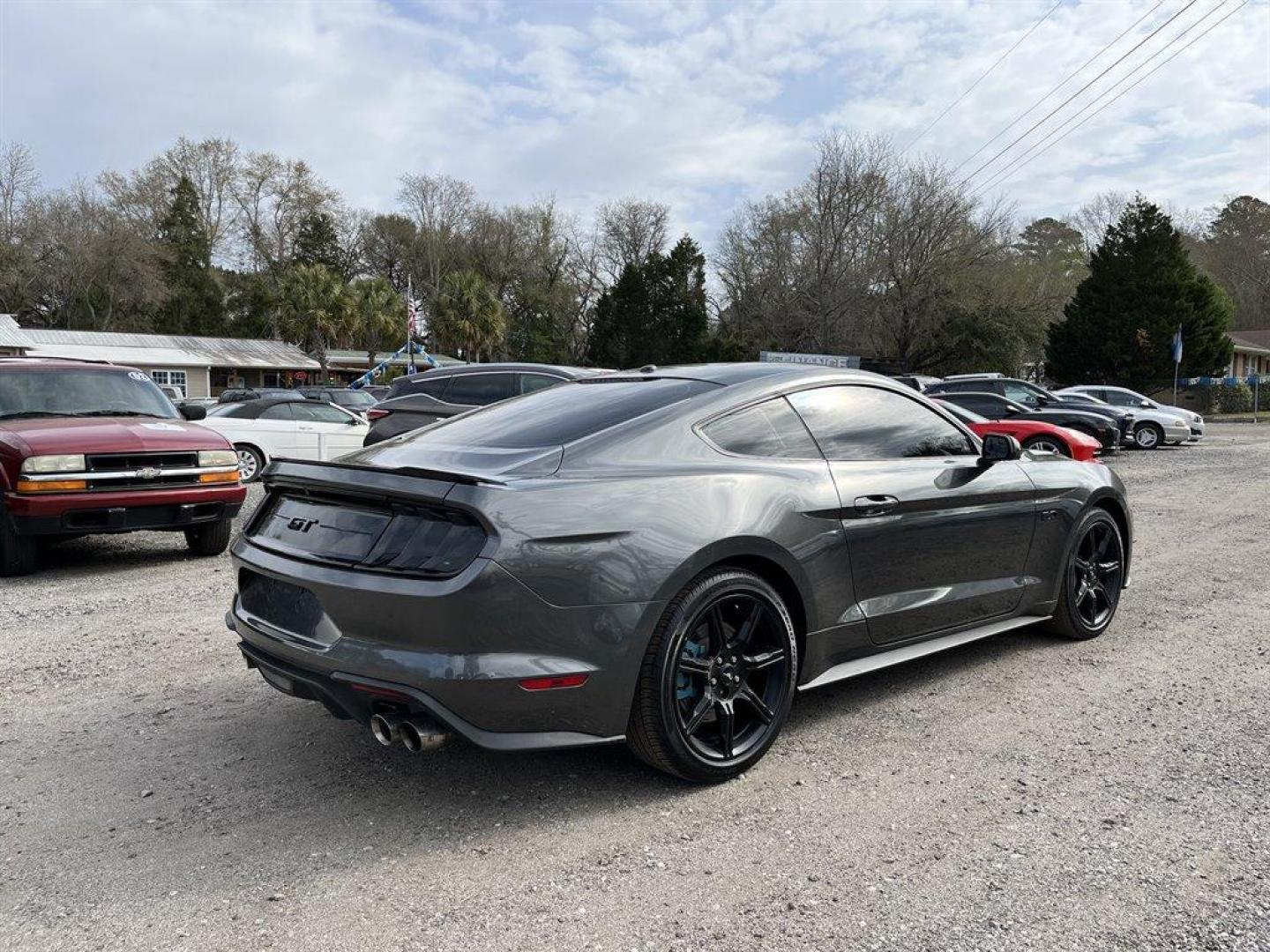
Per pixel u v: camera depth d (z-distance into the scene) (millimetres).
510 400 3891
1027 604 4258
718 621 2984
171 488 6922
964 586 3881
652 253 56031
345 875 2482
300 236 65188
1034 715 3627
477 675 2553
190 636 4977
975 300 42250
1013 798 2891
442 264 65875
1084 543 4641
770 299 49125
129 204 60469
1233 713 3621
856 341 44000
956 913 2246
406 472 2750
